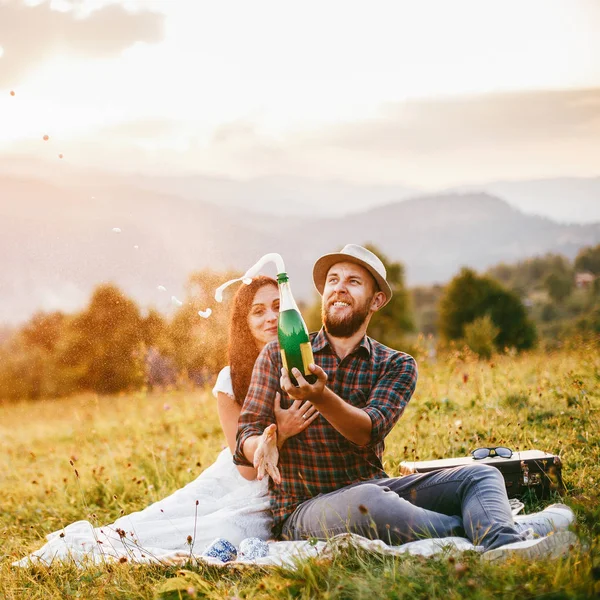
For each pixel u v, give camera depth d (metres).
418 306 55.66
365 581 2.63
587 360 7.91
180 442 7.06
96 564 3.39
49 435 10.29
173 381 9.58
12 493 6.12
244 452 3.47
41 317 18.67
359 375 3.56
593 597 2.35
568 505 3.34
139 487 5.42
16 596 3.17
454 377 7.92
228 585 2.94
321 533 3.28
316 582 2.74
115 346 11.70
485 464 3.59
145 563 3.27
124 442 7.69
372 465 3.52
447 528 3.12
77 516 5.10
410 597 2.54
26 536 4.81
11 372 19.53
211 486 3.92
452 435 5.16
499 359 9.17
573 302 50.03
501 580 2.54
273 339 3.90
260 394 3.57
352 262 3.58
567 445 4.64
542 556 2.72
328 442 3.46
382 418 3.38
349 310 3.54
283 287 3.27
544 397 6.02
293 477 3.53
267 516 3.66
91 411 11.39
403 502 3.17
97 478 5.77
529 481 3.82
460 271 34.59
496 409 5.67
